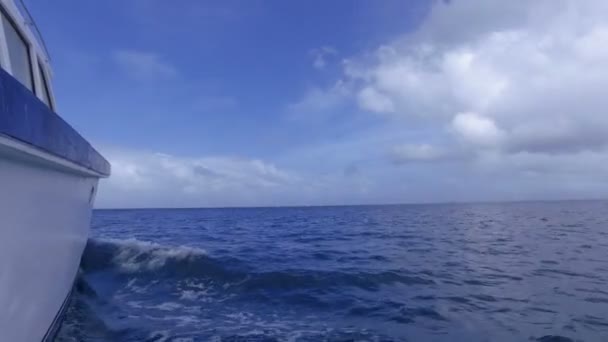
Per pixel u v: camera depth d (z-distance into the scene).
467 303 6.68
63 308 4.72
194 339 5.02
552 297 7.02
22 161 2.46
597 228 21.12
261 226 29.50
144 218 48.22
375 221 33.56
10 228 2.39
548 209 50.97
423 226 25.16
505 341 4.95
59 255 3.78
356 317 6.00
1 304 2.38
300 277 8.27
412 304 6.63
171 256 9.59
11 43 3.98
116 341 4.86
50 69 5.81
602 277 8.63
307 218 44.22
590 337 5.04
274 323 5.71
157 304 6.60
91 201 5.84
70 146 3.23
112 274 8.52
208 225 31.11
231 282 7.95
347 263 10.46
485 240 16.12
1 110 1.75
